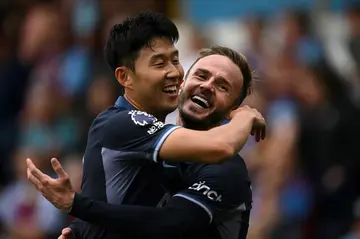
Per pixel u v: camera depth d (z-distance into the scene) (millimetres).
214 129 14078
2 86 30891
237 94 15188
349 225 25172
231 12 29469
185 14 30125
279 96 26438
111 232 14516
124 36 14703
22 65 31250
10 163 29953
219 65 15094
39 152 26953
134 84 14711
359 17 27672
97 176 14461
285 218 25094
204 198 14641
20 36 32219
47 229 26203
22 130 29609
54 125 28219
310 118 25719
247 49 28062
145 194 14438
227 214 14969
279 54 27156
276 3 28984
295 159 25531
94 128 14680
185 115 15133
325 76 26344
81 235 14727
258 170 25375
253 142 25578
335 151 25531
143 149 14086
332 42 27641
